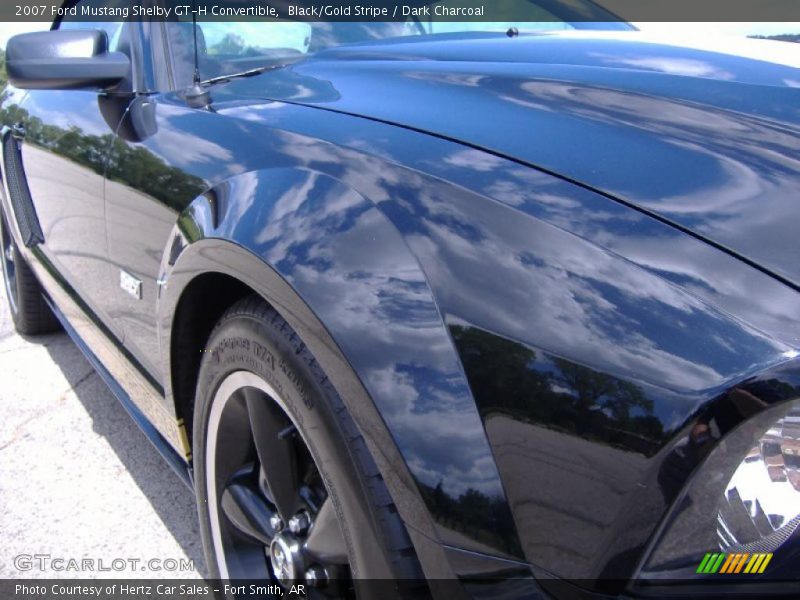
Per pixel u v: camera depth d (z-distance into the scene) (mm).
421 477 989
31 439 2695
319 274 1127
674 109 1252
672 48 1605
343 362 1063
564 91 1361
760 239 976
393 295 1066
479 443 977
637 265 970
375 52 1856
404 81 1554
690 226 1002
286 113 1551
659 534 892
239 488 1528
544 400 943
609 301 950
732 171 1080
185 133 1691
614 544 914
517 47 1693
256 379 1312
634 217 1026
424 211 1127
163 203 1636
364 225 1149
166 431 1945
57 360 3375
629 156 1133
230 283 1469
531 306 986
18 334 3707
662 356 894
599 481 909
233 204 1347
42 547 2123
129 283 1896
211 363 1439
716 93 1303
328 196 1220
